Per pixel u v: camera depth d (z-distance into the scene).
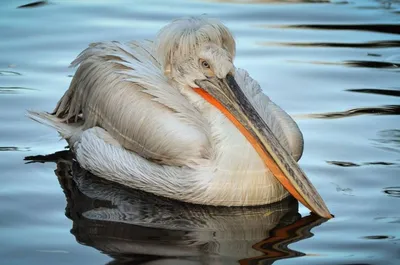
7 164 13.43
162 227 11.53
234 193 12.32
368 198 12.18
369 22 20.28
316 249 10.73
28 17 20.11
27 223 11.45
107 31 19.08
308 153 13.69
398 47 18.64
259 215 12.05
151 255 10.54
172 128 12.70
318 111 15.27
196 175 12.43
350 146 13.89
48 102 15.52
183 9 20.91
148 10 20.75
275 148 12.09
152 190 12.80
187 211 12.17
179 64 13.09
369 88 16.34
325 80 16.73
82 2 21.41
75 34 18.95
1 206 11.94
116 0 21.64
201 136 12.59
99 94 13.72
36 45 18.30
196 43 12.88
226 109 12.63
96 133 13.68
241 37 19.08
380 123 14.73
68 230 11.27
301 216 11.91
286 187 12.16
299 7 21.47
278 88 16.28
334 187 12.56
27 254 10.53
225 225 11.64
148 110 12.98
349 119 14.90
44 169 13.36
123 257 10.47
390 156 13.49
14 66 17.19
